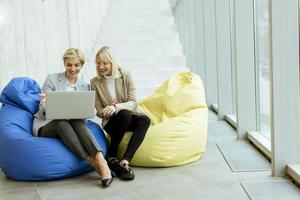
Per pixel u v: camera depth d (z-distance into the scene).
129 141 3.55
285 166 3.26
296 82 3.18
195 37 7.90
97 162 3.27
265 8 4.41
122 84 3.76
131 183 3.24
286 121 3.21
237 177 3.28
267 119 4.50
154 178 3.35
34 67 4.83
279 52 3.15
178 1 10.16
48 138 3.42
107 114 3.58
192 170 3.54
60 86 3.61
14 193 3.10
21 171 3.35
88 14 7.93
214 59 7.10
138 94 7.44
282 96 3.19
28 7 4.72
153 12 9.59
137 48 8.47
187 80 4.45
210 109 7.23
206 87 7.24
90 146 3.29
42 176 3.34
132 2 9.91
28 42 4.68
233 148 4.29
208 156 4.00
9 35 4.20
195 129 3.84
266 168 3.51
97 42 8.45
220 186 3.08
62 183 3.31
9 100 3.74
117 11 9.63
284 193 2.85
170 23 9.48
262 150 3.98
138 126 3.57
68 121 3.40
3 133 3.39
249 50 4.63
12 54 4.25
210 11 6.93
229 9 5.92
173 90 4.36
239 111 4.69
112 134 3.66
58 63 5.82
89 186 3.20
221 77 6.02
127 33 8.84
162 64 8.28
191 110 4.12
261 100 4.66
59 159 3.33
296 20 3.11
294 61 3.16
